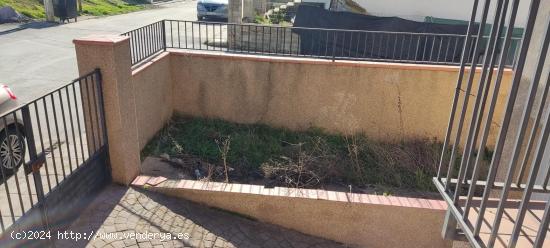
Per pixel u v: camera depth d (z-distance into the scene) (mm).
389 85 7250
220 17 17812
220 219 4512
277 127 7773
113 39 4250
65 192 3729
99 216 4070
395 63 7234
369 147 7148
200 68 7484
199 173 5969
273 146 7051
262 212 4609
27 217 3227
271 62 7336
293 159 6711
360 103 7430
